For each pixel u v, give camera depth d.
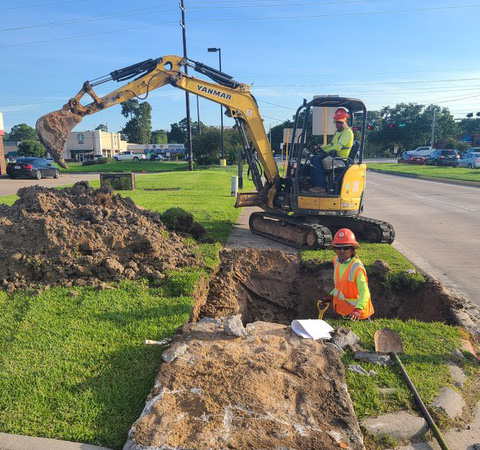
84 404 3.48
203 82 10.86
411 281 7.05
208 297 6.72
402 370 4.04
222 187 23.61
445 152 45.81
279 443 2.95
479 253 9.30
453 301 6.23
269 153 11.44
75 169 50.12
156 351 4.28
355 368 4.06
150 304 5.46
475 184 25.53
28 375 3.85
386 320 5.31
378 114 96.00
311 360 3.96
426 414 3.47
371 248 9.09
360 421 3.39
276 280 7.88
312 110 10.38
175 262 6.98
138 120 110.44
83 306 5.34
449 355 4.47
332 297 5.50
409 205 17.19
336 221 10.37
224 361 3.88
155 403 3.28
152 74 10.34
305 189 10.27
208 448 2.86
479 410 3.71
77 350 4.28
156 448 2.86
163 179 28.62
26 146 69.69
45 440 3.09
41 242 6.38
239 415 3.19
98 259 6.41
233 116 11.23
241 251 8.41
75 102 9.62
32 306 5.32
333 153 9.77
